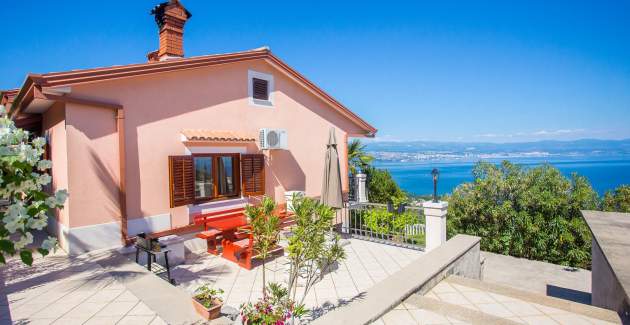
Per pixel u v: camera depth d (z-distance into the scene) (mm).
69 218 6367
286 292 4508
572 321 4539
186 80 8055
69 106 6320
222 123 8812
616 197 11328
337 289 6164
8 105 7613
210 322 3973
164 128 7656
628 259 4664
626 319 4441
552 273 8953
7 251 1819
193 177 8016
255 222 4340
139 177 7242
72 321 3959
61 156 6691
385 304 4371
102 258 6262
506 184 10414
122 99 6984
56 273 5516
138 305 4383
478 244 7539
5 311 4168
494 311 4859
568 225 9500
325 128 11844
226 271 6848
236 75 9141
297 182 10875
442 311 4449
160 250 5848
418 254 8289
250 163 9305
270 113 10039
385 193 17156
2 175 1830
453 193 11750
